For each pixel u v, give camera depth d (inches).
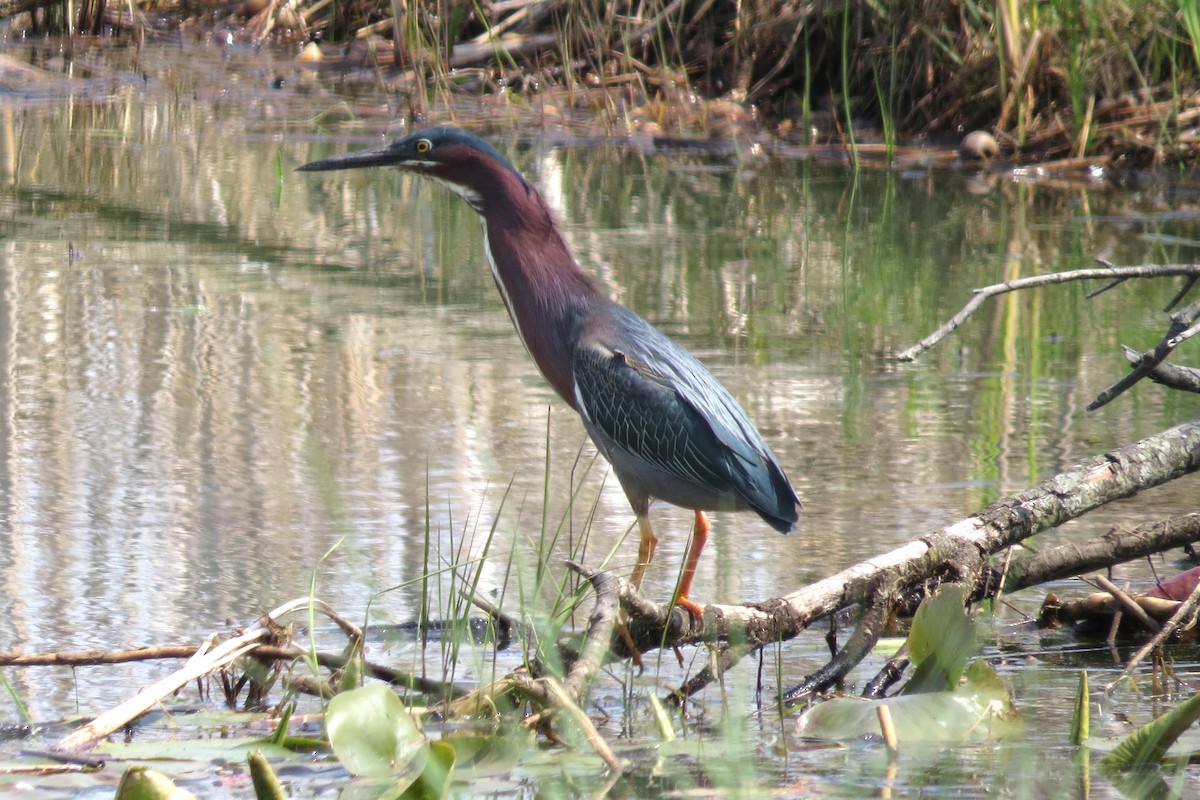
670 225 735.1
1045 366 522.3
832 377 504.7
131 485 392.8
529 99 1039.6
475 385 489.1
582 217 748.6
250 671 283.9
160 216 741.3
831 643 318.3
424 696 284.5
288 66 1164.5
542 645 276.1
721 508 354.9
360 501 385.1
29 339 527.2
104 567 338.3
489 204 386.0
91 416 448.8
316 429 441.7
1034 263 652.7
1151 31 871.1
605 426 363.3
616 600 279.6
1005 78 905.5
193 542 355.6
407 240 713.0
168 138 935.7
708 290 610.2
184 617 312.0
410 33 1034.7
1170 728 245.9
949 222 741.9
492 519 377.1
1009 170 871.1
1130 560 336.5
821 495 397.7
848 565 348.8
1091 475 340.5
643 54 1058.7
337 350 525.0
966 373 514.3
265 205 775.7
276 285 614.5
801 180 844.0
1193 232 706.2
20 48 1215.6
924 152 909.8
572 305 382.0
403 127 956.6
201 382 485.4
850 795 234.8
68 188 797.9
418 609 323.3
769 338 548.4
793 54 1008.9
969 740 262.4
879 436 444.8
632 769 247.9
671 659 312.5
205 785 238.7
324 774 244.1
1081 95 887.7
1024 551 340.2
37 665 284.0
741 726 264.8
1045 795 234.4
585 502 396.2
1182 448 348.8
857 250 682.8
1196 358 516.7
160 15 1316.4
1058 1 892.6
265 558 346.3
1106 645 321.7
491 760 249.9
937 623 283.6
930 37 928.3
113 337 532.7
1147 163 859.4
